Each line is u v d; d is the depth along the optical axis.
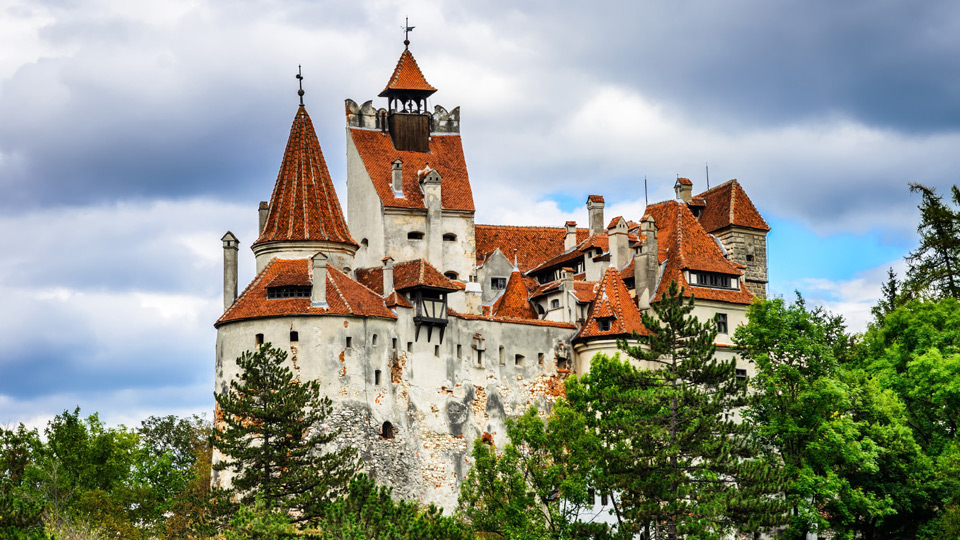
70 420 114.88
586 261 122.25
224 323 105.56
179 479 115.88
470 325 111.75
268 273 107.88
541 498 88.62
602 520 100.94
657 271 116.69
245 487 88.56
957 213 131.12
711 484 90.94
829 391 98.88
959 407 106.31
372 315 106.00
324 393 102.88
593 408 93.62
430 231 121.25
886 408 102.31
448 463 108.00
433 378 109.00
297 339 103.56
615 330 112.56
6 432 107.50
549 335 114.81
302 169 112.00
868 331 118.00
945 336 110.56
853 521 98.38
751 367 115.56
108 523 103.31
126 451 115.31
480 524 87.44
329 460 90.00
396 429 105.69
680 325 93.88
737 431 91.00
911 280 131.50
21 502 82.12
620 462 88.06
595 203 127.75
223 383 104.69
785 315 103.25
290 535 78.12
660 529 88.25
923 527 100.75
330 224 110.88
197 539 88.69
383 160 124.94
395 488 104.38
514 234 130.75
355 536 75.31
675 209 122.81
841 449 98.12
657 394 90.88
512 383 112.56
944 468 100.62
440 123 129.25
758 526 87.81
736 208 128.75
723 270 117.50
